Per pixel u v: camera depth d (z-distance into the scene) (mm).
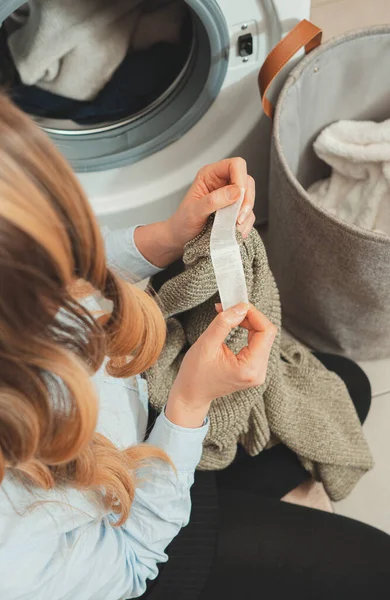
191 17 970
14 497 491
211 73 1005
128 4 970
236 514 826
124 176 1145
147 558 634
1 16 842
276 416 862
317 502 1078
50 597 511
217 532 778
